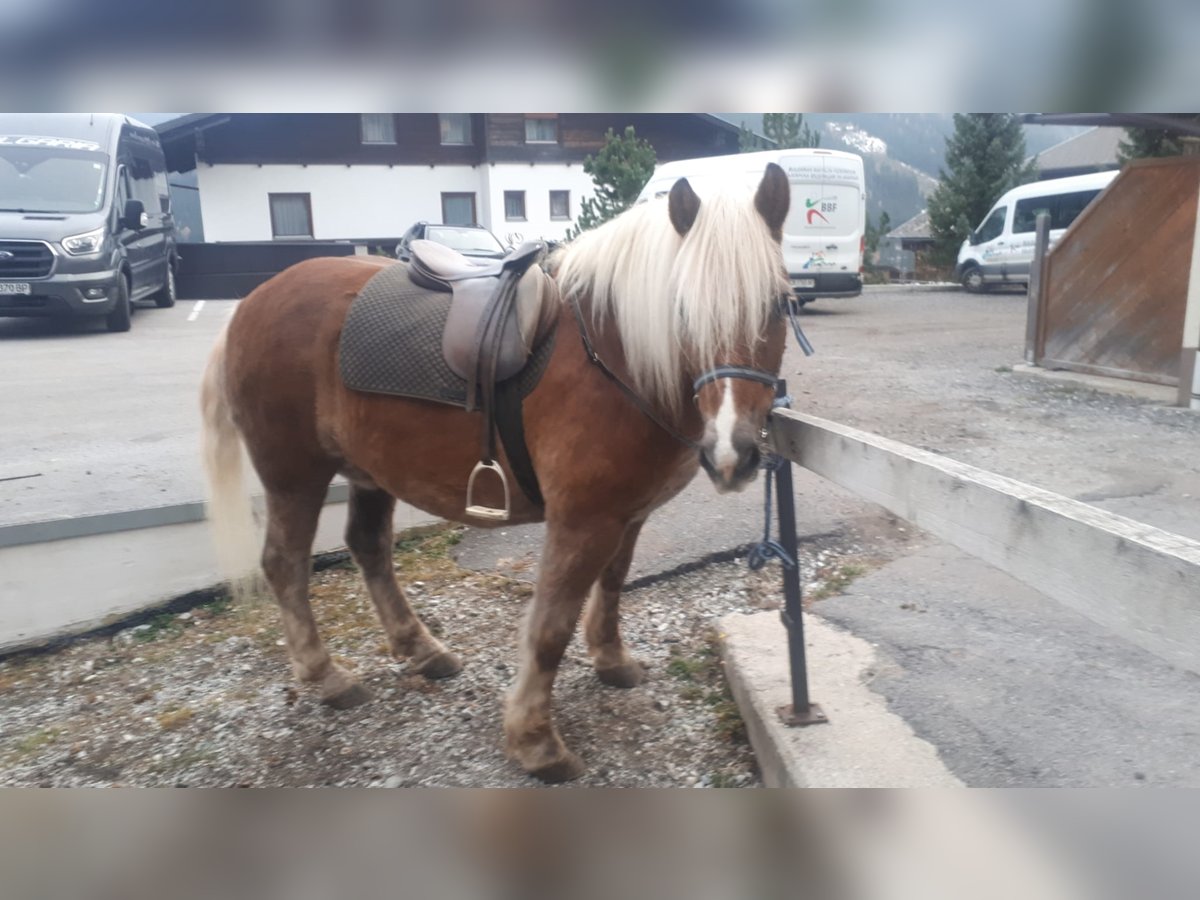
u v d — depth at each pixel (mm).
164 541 3814
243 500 3141
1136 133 15234
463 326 2463
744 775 2654
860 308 15461
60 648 3627
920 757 2416
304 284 2922
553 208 23516
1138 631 1187
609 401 2311
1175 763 2396
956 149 21781
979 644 3148
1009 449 5457
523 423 2430
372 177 22531
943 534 1660
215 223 21500
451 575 4160
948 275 21969
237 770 2770
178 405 6641
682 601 3779
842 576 3857
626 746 2805
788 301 2117
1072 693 2787
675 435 2295
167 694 3256
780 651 3086
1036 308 8203
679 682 3168
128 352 9164
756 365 2051
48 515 3963
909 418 6367
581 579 2430
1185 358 6445
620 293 2273
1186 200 6734
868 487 1939
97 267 9781
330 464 2979
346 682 3107
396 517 4520
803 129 21031
